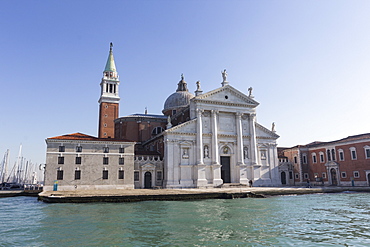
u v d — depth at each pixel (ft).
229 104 231.50
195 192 157.89
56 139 186.29
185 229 75.72
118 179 194.80
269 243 62.59
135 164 215.10
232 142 230.48
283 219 89.81
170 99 304.91
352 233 70.85
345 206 120.06
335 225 80.43
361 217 92.94
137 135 279.08
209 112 227.20
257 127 241.76
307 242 63.10
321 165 251.39
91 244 62.23
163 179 219.41
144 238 66.74
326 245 60.64
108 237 67.72
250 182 223.10
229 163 230.89
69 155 187.73
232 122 233.76
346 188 193.36
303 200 145.18
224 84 235.40
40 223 83.87
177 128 214.90
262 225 80.74
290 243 62.49
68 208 115.44
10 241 64.85
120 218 91.35
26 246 61.05
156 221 86.38
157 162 220.64
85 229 75.77
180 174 210.38
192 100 222.69
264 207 117.91
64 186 183.73
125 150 199.82
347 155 228.22
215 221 86.48
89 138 199.31
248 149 234.58
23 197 185.47
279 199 151.43
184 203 134.10
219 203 133.80
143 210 109.29
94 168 191.21
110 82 324.39
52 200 134.00
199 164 212.02
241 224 82.07
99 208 115.24
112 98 317.83
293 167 269.23
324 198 154.71
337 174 235.40
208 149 221.46
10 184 305.32
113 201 137.18
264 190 175.42
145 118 283.18
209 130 224.53
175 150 212.64
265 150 241.96
